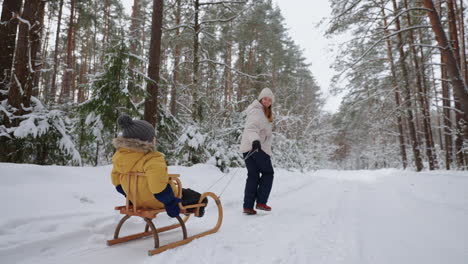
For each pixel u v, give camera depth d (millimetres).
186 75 11914
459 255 2049
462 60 12734
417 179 8180
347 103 16109
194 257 2000
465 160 13188
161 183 2021
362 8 9930
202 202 2604
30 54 5992
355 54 11164
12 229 2400
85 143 7582
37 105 6410
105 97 7148
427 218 3248
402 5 12664
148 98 7586
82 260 1984
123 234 2660
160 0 7996
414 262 1932
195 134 8078
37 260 1977
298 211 3814
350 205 4270
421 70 12133
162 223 3084
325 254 2094
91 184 4195
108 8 20000
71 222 2660
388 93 14953
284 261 1951
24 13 5988
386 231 2719
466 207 3842
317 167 22266
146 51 16438
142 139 2133
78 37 21984
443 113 15750
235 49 19812
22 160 6023
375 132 20953
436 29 7387
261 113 3746
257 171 3711
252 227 2924
